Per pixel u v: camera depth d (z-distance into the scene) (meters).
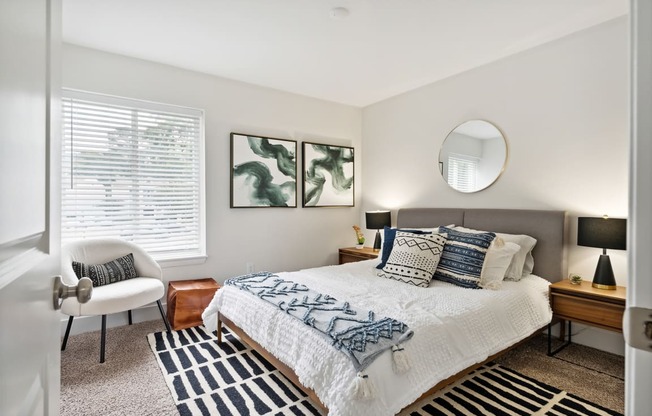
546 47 2.93
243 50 3.02
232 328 2.52
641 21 0.47
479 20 2.54
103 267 2.79
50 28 0.66
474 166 3.45
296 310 1.95
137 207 3.28
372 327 1.68
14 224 0.48
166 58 3.18
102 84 3.03
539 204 3.00
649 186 0.46
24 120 0.52
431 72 3.54
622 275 2.53
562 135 2.85
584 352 2.59
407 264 2.70
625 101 2.52
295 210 4.20
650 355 0.46
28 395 0.56
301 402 1.94
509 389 2.08
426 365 1.66
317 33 2.72
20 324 0.52
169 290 3.28
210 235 3.59
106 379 2.19
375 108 4.57
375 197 4.59
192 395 2.01
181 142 3.50
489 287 2.45
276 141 3.99
